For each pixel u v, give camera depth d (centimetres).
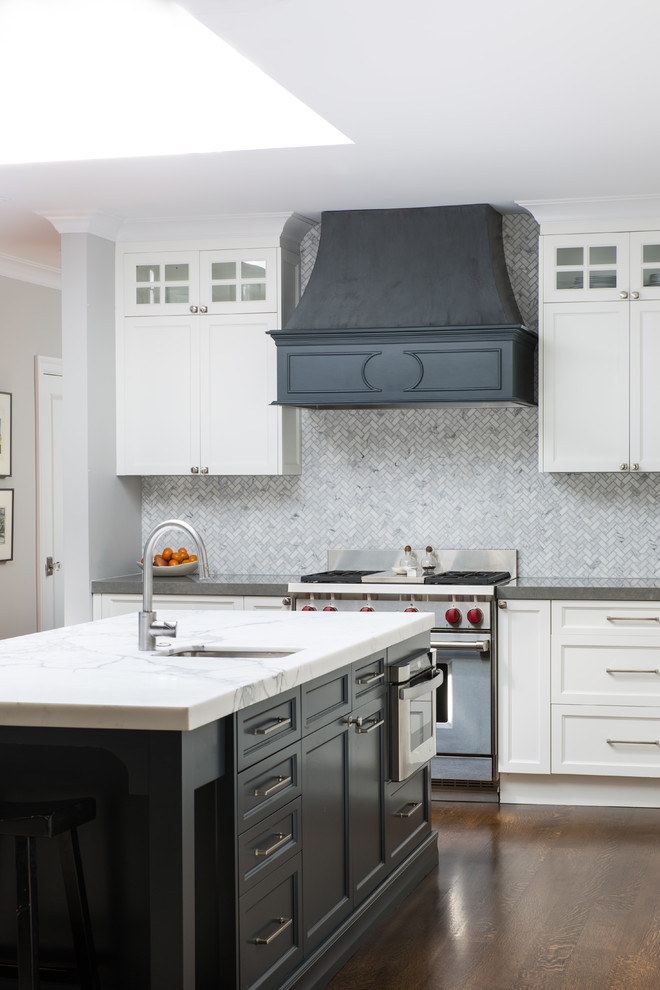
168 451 575
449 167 471
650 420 522
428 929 353
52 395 707
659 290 520
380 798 366
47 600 704
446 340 516
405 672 380
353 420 589
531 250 559
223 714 252
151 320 575
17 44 400
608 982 312
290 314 576
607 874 404
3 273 654
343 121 410
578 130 422
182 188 503
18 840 255
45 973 288
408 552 566
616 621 496
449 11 315
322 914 316
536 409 564
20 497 675
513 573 565
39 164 462
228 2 308
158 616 405
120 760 258
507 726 507
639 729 494
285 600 529
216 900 266
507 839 451
